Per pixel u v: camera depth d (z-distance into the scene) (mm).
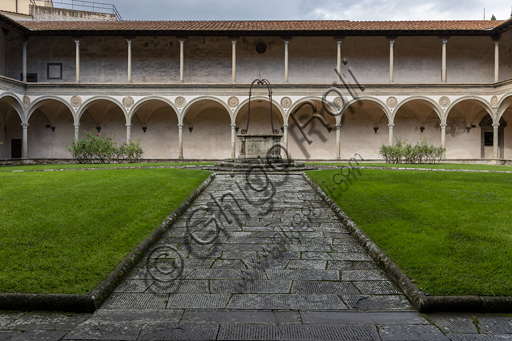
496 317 3697
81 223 6180
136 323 3535
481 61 26766
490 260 4738
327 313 3742
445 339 3281
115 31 23094
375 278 4570
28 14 30172
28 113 23359
